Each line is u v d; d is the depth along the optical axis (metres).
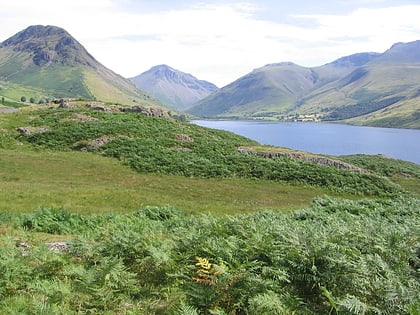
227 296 7.09
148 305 7.28
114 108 67.81
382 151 138.00
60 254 9.61
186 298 7.12
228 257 8.50
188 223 16.89
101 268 8.38
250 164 43.22
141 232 14.22
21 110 69.50
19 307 6.75
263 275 7.98
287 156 49.59
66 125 52.28
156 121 61.62
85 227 15.81
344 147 150.00
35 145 45.28
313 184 39.50
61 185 29.31
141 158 41.22
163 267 8.74
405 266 9.87
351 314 6.86
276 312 6.66
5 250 9.23
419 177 54.16
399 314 6.98
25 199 22.17
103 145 45.16
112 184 31.97
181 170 39.19
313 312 7.22
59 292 6.93
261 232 10.75
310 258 8.45
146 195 27.97
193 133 56.88
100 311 6.86
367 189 39.38
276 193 35.22
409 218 20.81
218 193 32.75
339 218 19.20
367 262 8.70
